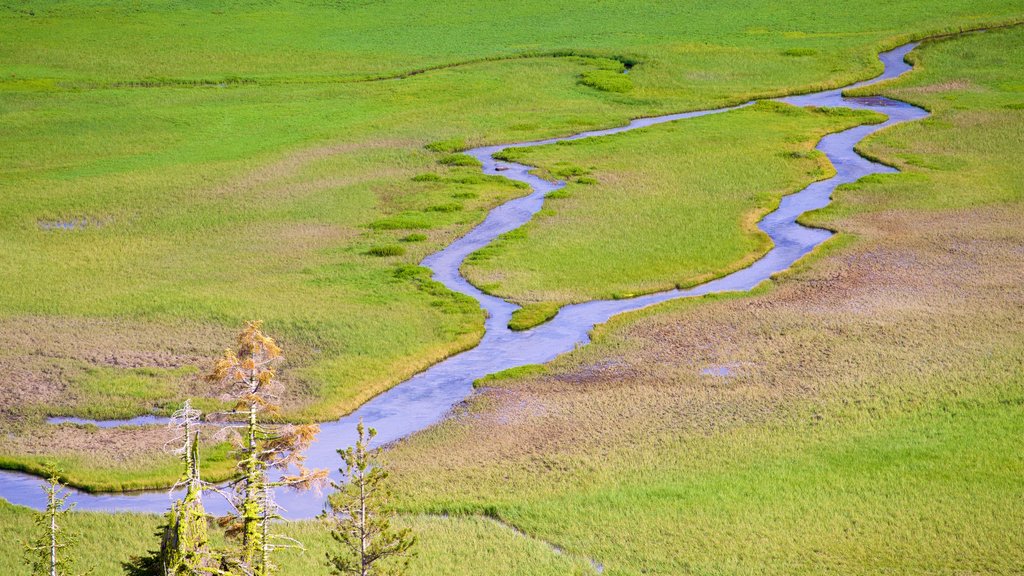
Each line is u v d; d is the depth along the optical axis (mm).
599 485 45656
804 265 76188
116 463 49031
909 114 121250
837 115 121625
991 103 122500
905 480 44906
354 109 127312
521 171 103875
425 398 57000
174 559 23250
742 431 50562
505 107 127688
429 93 134125
